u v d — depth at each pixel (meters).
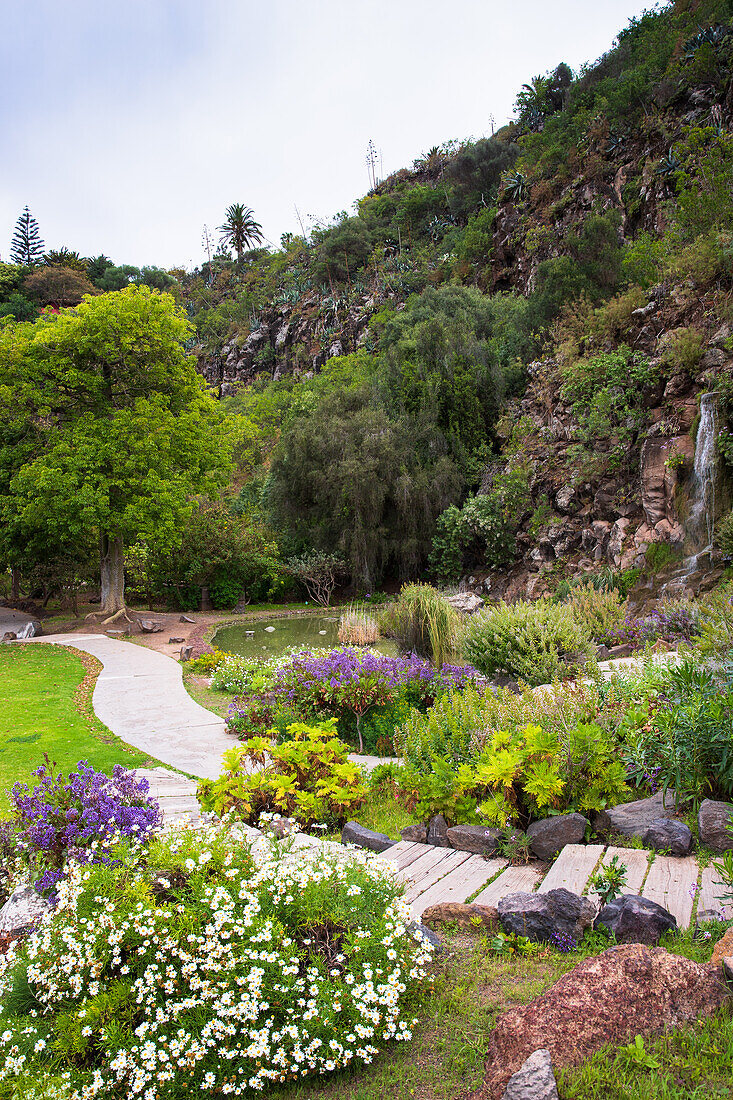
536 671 8.45
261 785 4.88
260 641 17.33
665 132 28.42
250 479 39.16
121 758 7.07
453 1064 2.24
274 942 2.51
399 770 5.44
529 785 3.95
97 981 2.52
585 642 9.34
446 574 25.31
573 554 20.00
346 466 26.22
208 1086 2.23
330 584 26.86
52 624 20.45
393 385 29.09
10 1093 2.22
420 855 4.00
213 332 79.12
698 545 15.47
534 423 24.47
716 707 3.90
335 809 4.83
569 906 2.86
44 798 4.15
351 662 7.73
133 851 3.28
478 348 28.67
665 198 26.88
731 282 17.47
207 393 21.72
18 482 17.17
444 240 57.19
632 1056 1.94
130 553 24.50
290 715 7.42
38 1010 2.67
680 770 3.98
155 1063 2.26
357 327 55.50
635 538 17.27
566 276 26.62
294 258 84.19
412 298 41.84
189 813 4.93
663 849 3.52
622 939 2.69
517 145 57.38
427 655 11.09
